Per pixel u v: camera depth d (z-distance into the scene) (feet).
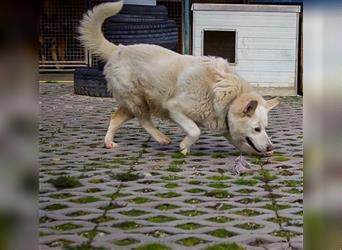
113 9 16.61
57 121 21.48
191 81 15.31
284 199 11.87
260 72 28.12
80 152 16.38
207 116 15.58
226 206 11.41
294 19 27.76
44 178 13.50
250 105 14.88
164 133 19.13
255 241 9.52
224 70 15.51
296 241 9.47
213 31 28.04
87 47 16.87
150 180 13.38
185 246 9.29
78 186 12.84
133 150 16.63
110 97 27.22
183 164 14.96
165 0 34.50
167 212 11.05
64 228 10.14
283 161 15.28
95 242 9.45
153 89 15.90
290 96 28.09
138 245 9.32
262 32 27.86
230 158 15.66
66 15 33.99
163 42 27.96
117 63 16.37
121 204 11.53
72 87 31.04
